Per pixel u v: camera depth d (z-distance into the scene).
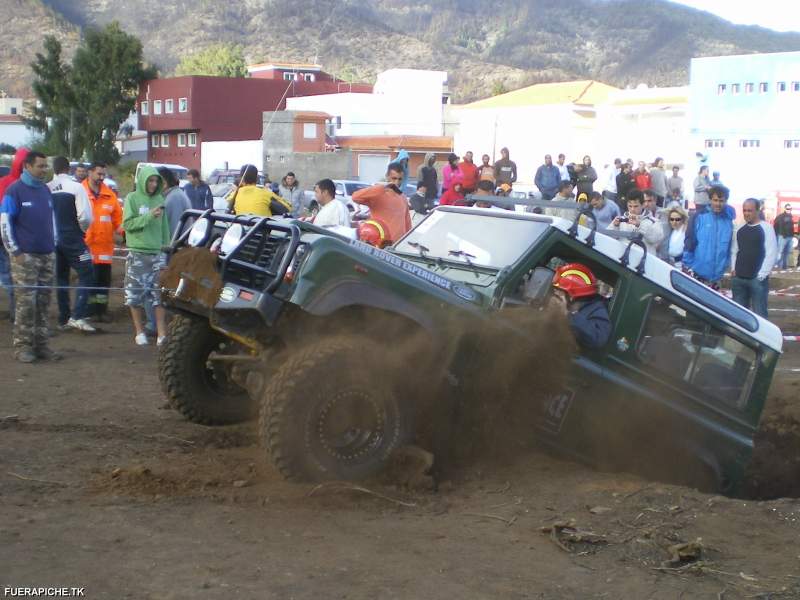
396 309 5.76
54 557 4.57
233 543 4.86
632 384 6.73
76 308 11.73
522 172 45.69
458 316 6.00
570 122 43.97
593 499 5.91
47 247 9.73
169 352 7.04
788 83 37.66
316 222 10.30
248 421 7.33
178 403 7.08
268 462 6.11
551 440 6.62
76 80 43.88
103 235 12.43
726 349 7.10
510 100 49.31
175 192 11.21
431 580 4.55
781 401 10.19
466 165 19.38
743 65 38.78
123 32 45.44
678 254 14.45
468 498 5.84
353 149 45.69
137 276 10.88
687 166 40.59
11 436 6.84
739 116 39.09
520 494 5.95
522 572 4.72
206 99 52.00
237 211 10.59
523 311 6.25
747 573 4.88
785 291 20.08
